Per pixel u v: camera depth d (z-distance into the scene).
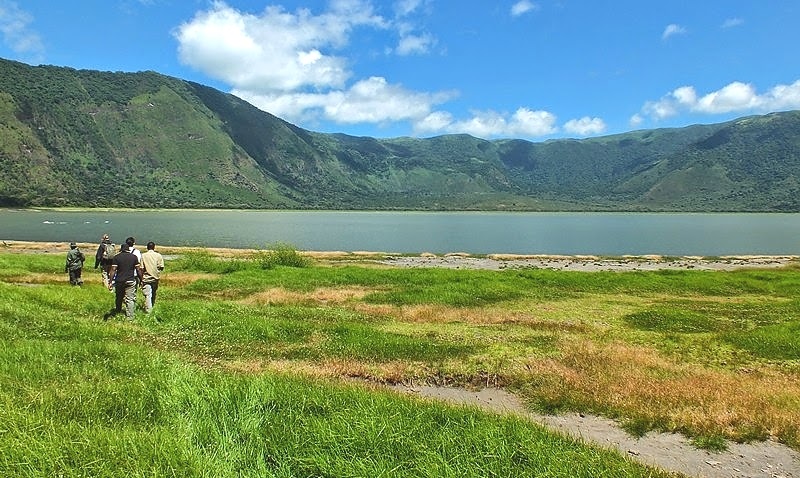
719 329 18.78
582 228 154.38
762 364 13.54
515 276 32.31
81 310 16.28
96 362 9.28
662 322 19.59
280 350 12.80
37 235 89.44
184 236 96.19
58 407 6.48
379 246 87.19
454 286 26.72
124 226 121.69
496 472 5.66
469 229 145.25
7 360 8.80
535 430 7.14
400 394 9.00
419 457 5.79
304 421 6.53
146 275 16.59
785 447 8.01
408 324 17.45
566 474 5.79
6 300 15.70
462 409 7.84
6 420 5.60
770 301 26.38
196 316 15.44
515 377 11.35
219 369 10.27
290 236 104.69
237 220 173.00
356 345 13.40
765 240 106.44
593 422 8.99
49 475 4.70
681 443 8.09
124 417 6.42
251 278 28.44
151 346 11.96
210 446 5.75
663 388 10.37
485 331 16.39
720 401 9.62
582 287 29.66
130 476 4.80
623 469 6.19
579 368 12.03
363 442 6.07
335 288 26.86
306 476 5.43
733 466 7.32
